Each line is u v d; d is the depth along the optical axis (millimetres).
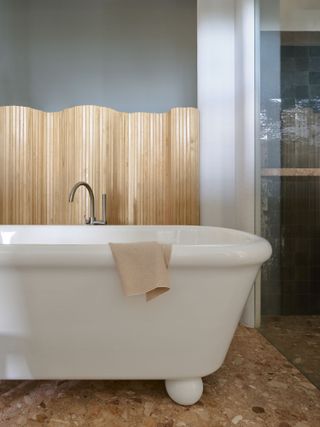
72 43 2260
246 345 1521
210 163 1943
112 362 1026
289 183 1647
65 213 1982
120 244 942
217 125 1938
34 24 2254
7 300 973
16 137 1910
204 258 935
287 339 1515
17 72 2252
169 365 1027
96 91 2262
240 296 1031
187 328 1001
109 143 1962
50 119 2021
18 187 1917
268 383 1179
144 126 2039
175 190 1943
